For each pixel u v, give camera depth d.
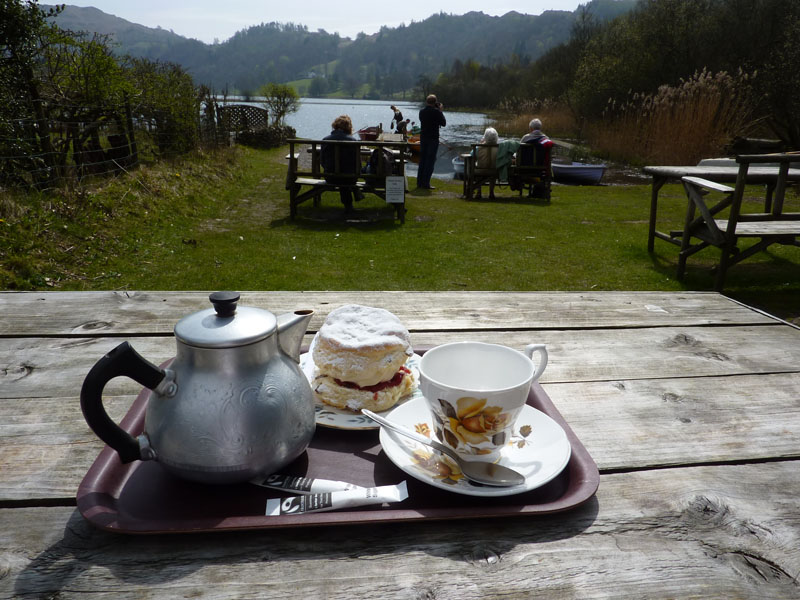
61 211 4.40
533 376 0.71
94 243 4.27
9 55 4.82
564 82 25.77
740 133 10.53
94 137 5.93
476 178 8.12
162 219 5.33
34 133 4.84
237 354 0.64
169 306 1.36
